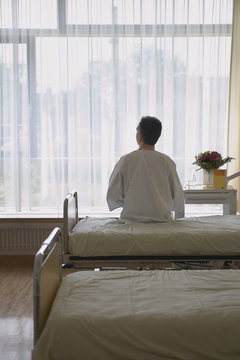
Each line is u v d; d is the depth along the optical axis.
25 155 4.77
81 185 4.78
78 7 4.63
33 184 4.77
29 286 3.78
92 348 1.67
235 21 4.61
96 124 4.74
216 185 4.08
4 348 2.67
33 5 4.65
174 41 4.64
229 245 2.85
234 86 4.68
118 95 4.69
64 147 4.74
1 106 4.71
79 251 2.85
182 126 4.72
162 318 1.71
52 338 1.67
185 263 3.36
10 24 4.65
